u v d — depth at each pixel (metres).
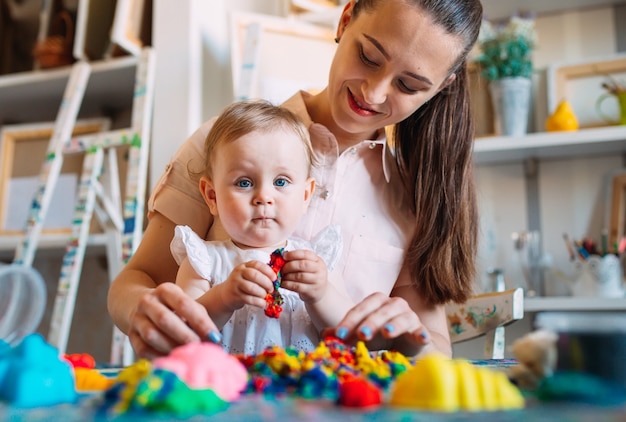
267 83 2.03
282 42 2.07
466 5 1.04
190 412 0.44
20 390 0.49
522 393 0.54
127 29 2.08
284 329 1.02
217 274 1.01
